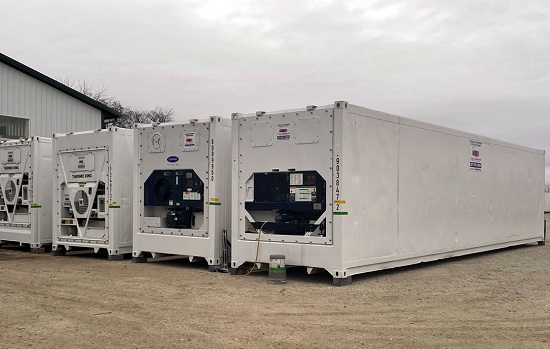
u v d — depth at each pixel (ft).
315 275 35.22
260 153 34.76
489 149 50.19
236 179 35.63
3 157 51.75
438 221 41.52
